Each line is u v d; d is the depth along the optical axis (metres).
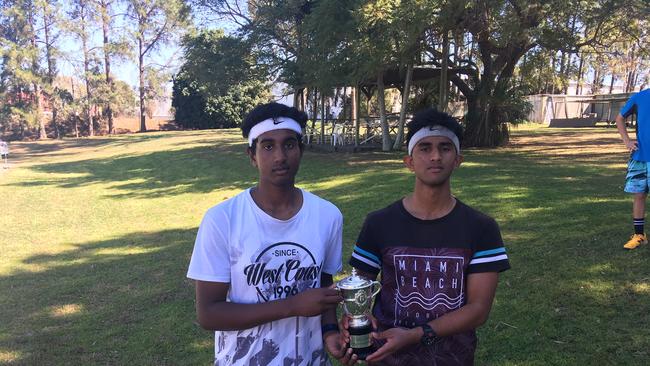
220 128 44.41
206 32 23.67
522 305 3.96
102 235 8.62
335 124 20.34
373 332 1.96
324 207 2.01
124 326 4.48
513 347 3.41
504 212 6.78
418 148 2.08
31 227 9.59
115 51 42.56
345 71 15.27
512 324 3.71
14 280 6.22
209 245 1.85
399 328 1.97
